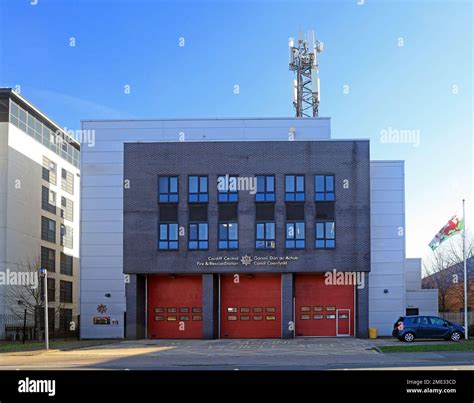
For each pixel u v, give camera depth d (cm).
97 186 4400
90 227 4372
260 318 4097
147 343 3553
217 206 3972
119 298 4319
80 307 4322
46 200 5741
